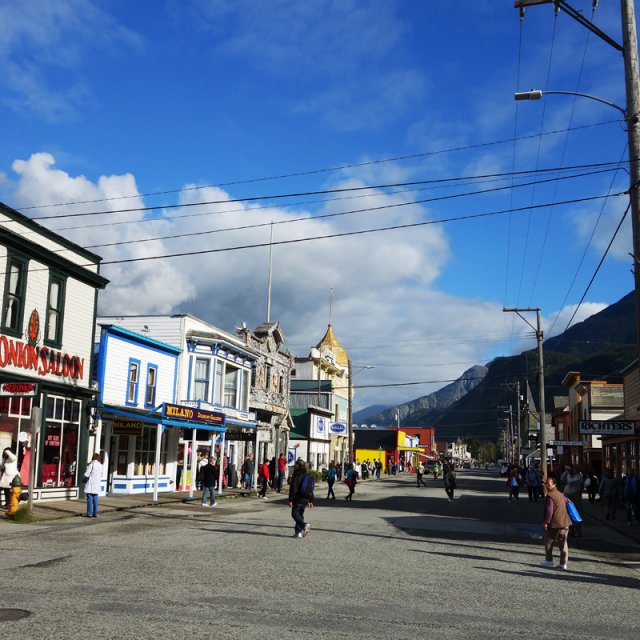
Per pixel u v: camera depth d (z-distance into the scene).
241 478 41.31
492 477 90.19
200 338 34.16
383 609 8.88
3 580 9.78
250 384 41.44
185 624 7.62
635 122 15.05
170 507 24.81
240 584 10.14
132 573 10.70
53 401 23.61
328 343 80.06
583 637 7.84
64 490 24.00
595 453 54.38
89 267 26.23
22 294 22.11
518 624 8.37
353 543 16.11
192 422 28.48
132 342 29.08
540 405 40.78
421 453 128.50
